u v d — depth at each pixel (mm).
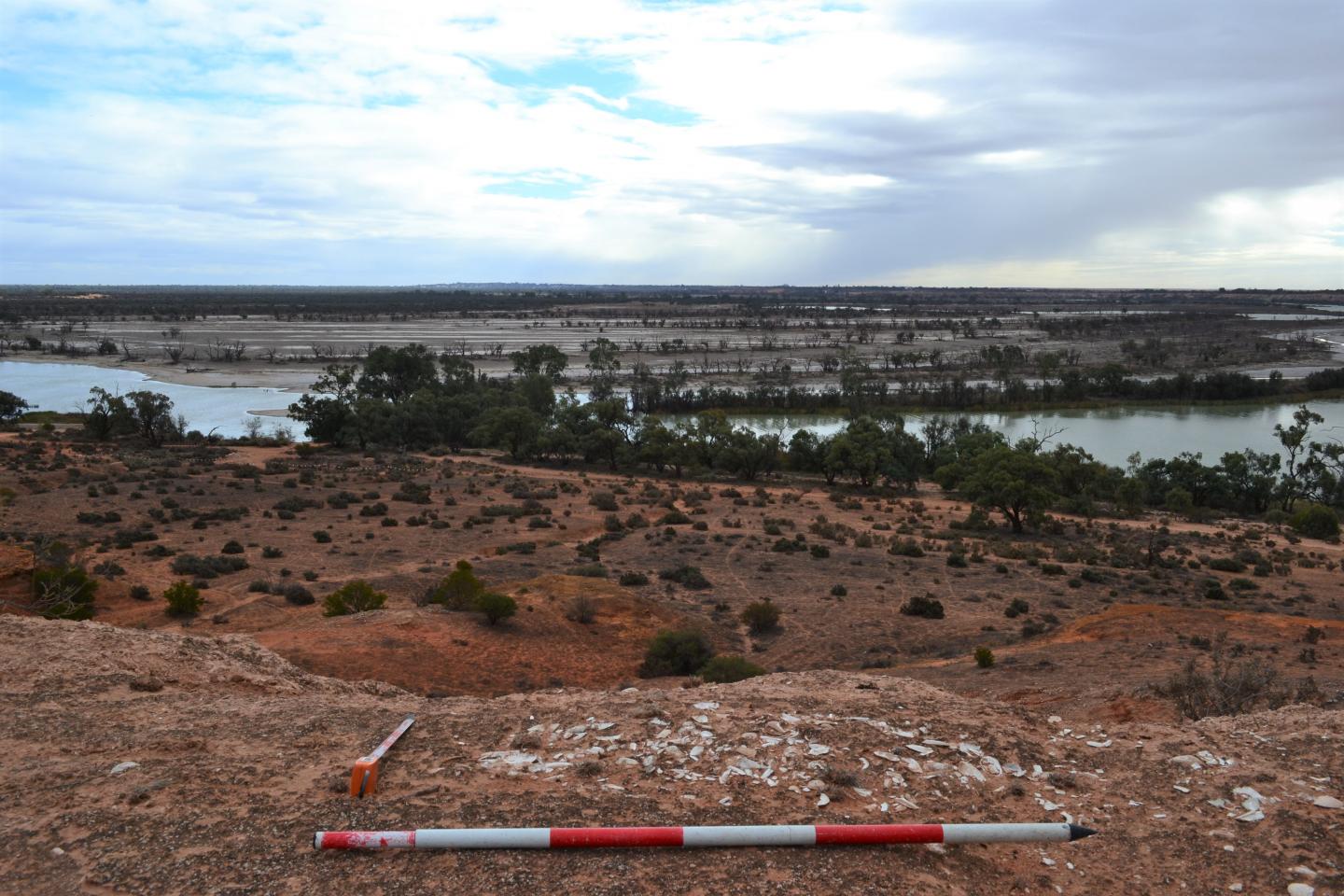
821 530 62031
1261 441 109750
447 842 6242
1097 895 6383
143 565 45219
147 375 152375
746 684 11211
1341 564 56625
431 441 104625
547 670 28812
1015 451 74875
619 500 73125
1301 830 7039
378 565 48625
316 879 5957
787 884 6020
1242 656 24875
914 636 37312
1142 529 69500
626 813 6941
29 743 8352
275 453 93250
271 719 9148
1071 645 28938
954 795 7703
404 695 13164
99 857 6176
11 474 68188
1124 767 8406
